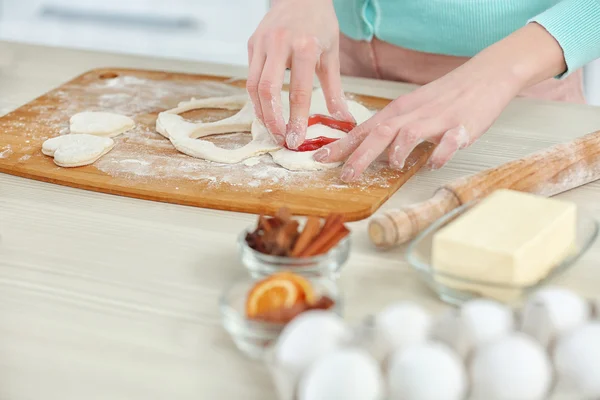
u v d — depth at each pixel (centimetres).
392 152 99
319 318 60
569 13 113
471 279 71
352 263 82
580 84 150
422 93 106
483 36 137
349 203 94
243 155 106
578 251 80
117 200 98
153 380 64
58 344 69
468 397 57
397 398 55
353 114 120
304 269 74
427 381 54
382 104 128
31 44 161
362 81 140
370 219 86
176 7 269
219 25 267
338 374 54
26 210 94
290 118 107
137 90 134
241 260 81
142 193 97
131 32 275
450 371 55
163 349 68
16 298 76
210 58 270
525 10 134
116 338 70
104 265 82
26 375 65
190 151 108
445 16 137
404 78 148
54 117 122
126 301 75
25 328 71
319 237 78
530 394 55
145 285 78
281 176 101
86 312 74
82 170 103
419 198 98
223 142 114
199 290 77
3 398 62
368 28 145
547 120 122
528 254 72
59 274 80
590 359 57
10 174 105
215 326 72
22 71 146
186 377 65
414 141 98
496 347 57
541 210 78
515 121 121
